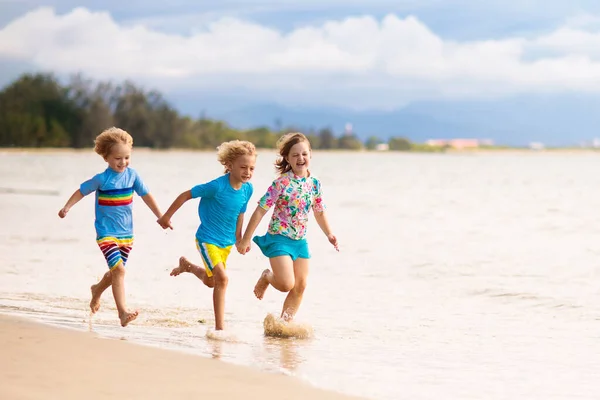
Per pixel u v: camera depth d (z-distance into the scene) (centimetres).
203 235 726
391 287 988
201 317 770
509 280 1039
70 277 995
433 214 2195
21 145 11375
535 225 1845
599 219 1998
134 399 433
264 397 455
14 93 11506
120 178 725
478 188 3797
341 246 1423
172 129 13050
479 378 559
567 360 620
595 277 1060
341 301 891
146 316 759
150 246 1352
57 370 484
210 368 517
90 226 1688
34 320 674
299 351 630
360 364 589
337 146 18575
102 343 571
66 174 4950
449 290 966
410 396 502
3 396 420
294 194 744
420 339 695
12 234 1509
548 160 14688
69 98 11788
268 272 758
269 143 14975
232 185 734
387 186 3988
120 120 12625
